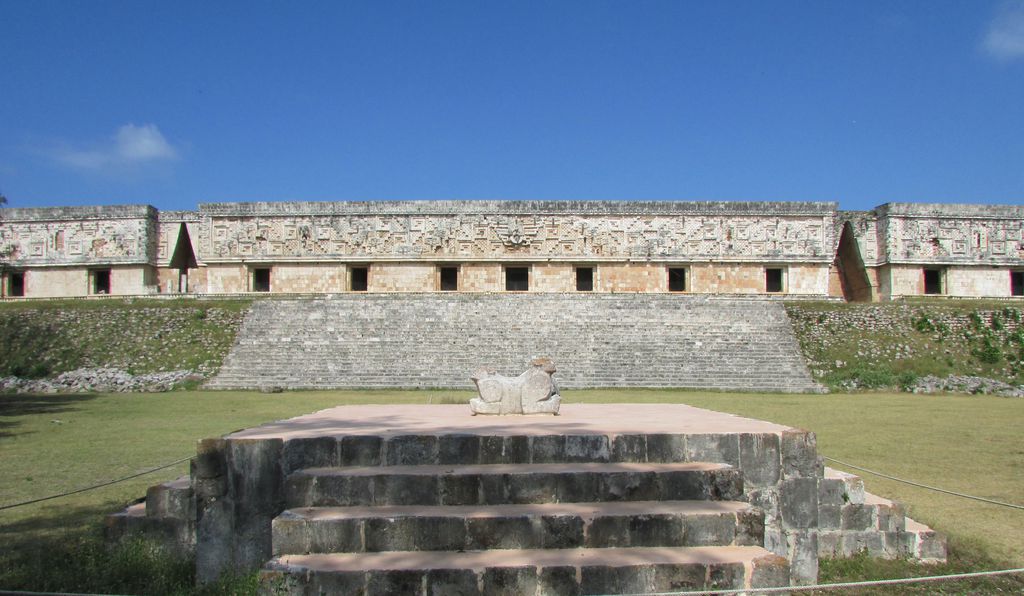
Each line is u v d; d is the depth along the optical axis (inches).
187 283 1734.7
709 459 302.8
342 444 297.6
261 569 250.8
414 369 1090.1
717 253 1592.0
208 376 1088.8
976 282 1649.9
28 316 1282.0
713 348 1176.2
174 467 456.1
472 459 300.0
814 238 1600.6
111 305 1338.6
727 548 257.6
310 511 268.2
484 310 1311.5
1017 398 981.8
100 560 277.3
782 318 1294.3
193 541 299.9
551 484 278.1
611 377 1069.8
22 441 558.9
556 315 1294.3
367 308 1312.7
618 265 1594.5
